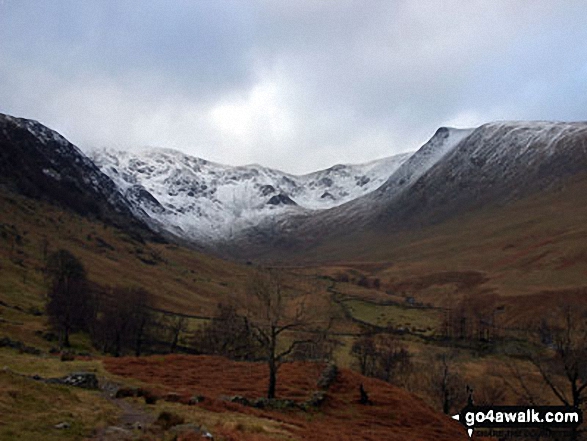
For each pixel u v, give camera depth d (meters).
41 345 93.06
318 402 51.91
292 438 32.12
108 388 42.16
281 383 57.94
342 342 129.88
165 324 140.00
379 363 105.25
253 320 68.19
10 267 172.75
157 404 37.47
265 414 41.78
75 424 26.41
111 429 26.69
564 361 48.12
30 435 23.31
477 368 103.00
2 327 96.94
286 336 112.12
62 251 159.88
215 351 101.38
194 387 51.53
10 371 35.03
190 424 28.94
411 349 131.38
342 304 190.12
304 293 141.38
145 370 57.09
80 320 116.69
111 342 109.38
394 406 56.41
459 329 156.50
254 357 94.75
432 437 49.09
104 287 179.75
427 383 96.19
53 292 120.69
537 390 75.69
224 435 28.30
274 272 78.88
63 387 37.22
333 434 38.53
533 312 184.88
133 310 117.81
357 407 54.44
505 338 133.62
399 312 191.25
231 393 50.94
